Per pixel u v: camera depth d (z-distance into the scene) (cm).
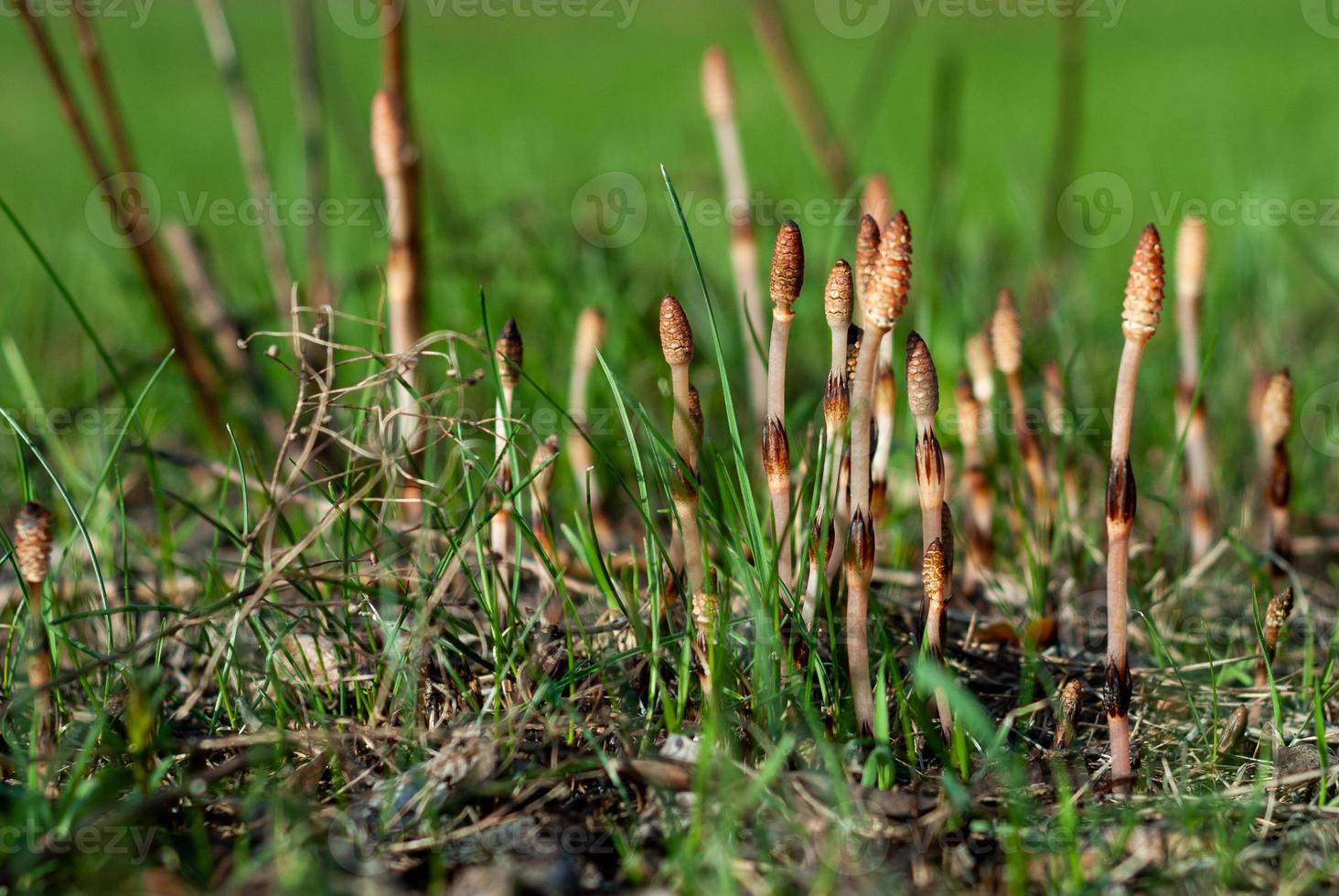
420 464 129
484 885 108
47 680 113
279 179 225
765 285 156
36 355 161
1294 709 121
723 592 119
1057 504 129
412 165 131
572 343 150
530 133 276
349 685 119
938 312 145
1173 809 113
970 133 323
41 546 112
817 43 501
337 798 113
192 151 310
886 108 344
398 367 120
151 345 163
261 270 173
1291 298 189
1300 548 135
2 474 141
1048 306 155
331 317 121
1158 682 121
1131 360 112
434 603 116
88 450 144
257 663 120
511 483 121
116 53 505
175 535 134
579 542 121
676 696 118
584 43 548
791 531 116
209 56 495
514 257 166
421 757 115
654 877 110
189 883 109
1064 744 117
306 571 118
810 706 114
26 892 108
